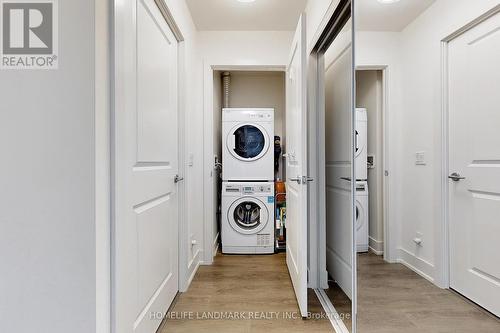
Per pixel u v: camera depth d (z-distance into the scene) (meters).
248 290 2.39
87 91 1.05
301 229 1.97
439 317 1.18
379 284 1.50
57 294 1.05
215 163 3.61
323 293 2.32
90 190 1.05
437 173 1.18
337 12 1.87
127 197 1.29
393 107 1.44
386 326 1.44
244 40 3.09
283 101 4.25
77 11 1.05
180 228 2.35
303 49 1.97
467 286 1.05
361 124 1.67
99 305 1.08
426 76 1.23
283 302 2.17
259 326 1.84
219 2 2.53
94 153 1.06
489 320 0.97
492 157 0.95
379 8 1.48
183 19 2.35
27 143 1.05
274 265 3.03
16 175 1.05
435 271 1.20
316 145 2.42
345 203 2.04
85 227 1.05
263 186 3.46
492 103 0.94
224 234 3.46
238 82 4.30
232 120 3.50
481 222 0.99
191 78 2.74
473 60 1.01
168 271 2.03
